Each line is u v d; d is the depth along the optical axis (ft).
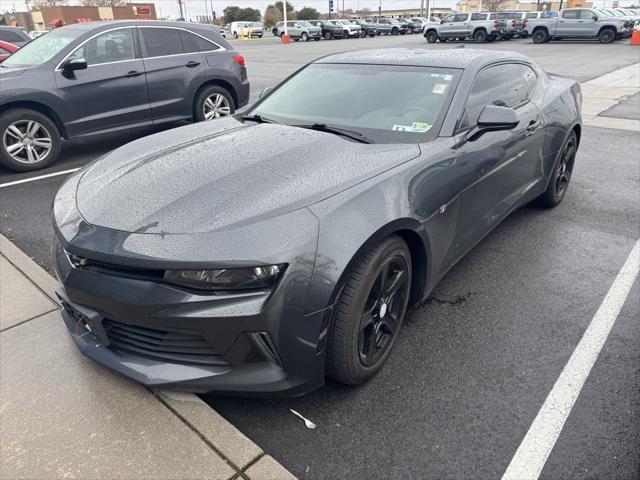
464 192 9.84
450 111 10.04
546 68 51.31
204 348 7.19
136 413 7.75
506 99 11.97
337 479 6.77
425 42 102.78
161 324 6.91
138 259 6.81
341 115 10.61
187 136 10.49
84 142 24.93
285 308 6.81
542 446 7.22
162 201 7.62
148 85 22.36
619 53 67.77
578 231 14.30
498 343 9.45
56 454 7.08
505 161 11.38
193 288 6.70
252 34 164.66
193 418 7.63
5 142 19.36
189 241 6.81
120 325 7.61
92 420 7.64
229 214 7.13
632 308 10.56
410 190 8.37
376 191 7.91
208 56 24.39
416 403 8.02
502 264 12.44
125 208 7.63
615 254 12.94
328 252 7.02
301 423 7.66
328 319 7.13
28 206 16.33
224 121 11.57
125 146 10.49
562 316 10.30
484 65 11.34
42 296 10.84
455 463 6.97
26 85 19.24
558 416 7.73
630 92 37.06
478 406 7.95
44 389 8.25
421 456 7.09
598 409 7.87
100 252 7.07
